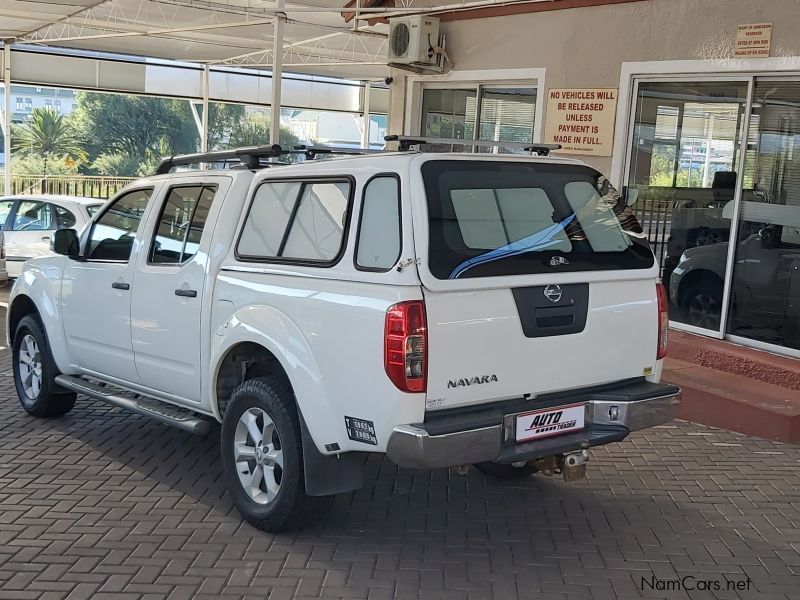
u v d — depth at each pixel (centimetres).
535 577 411
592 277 423
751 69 741
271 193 469
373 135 3625
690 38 786
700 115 794
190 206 521
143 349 540
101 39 1859
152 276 528
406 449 371
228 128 4041
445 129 1052
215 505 497
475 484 539
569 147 897
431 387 376
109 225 587
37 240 1321
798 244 724
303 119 4197
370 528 467
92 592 388
